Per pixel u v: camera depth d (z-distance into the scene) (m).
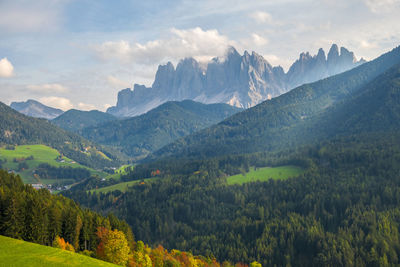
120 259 105.00
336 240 171.12
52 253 88.88
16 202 112.06
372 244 161.00
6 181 160.25
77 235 121.12
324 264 159.50
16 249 89.12
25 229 110.19
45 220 113.75
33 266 78.81
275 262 172.75
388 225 172.12
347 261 155.00
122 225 143.62
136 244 138.38
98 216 137.12
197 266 143.75
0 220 106.88
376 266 150.25
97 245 123.31
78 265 84.19
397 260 152.00
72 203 167.50
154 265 122.06
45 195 162.00
